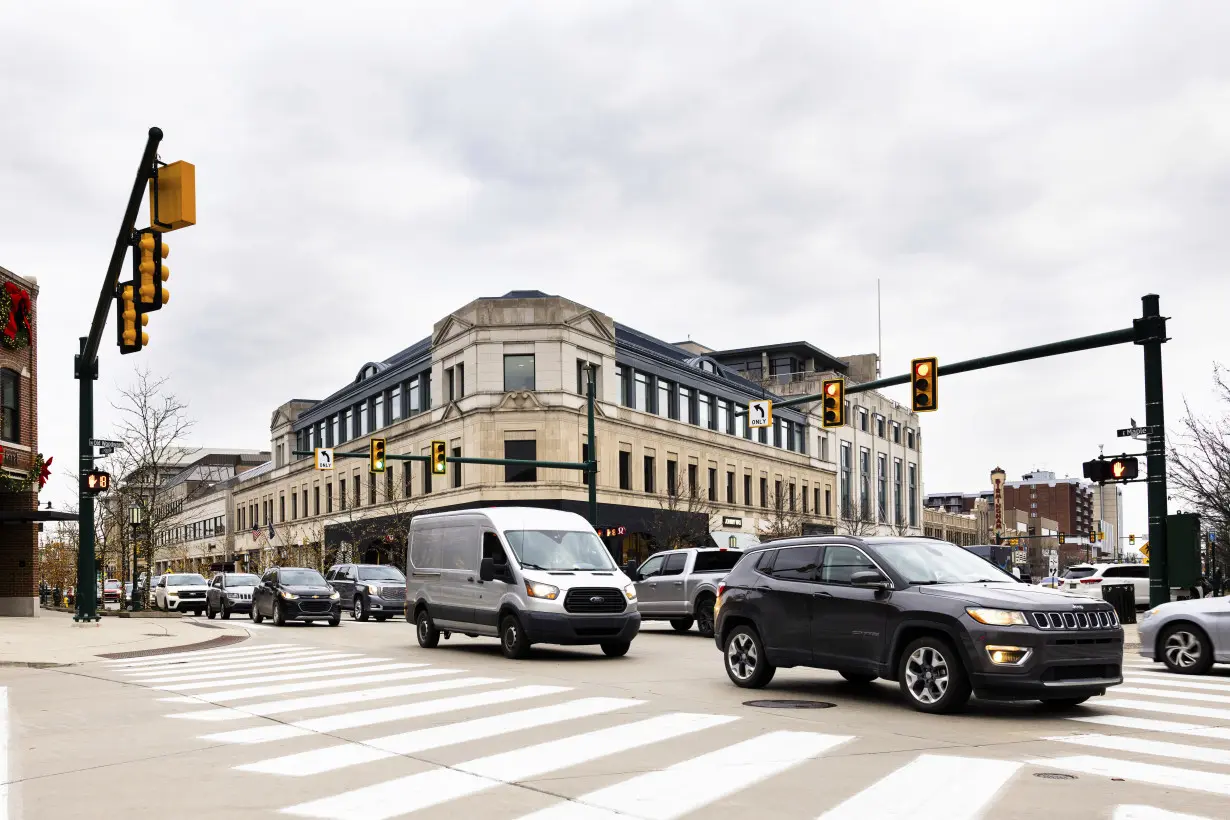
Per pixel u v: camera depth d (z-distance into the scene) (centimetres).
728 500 6191
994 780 740
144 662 1806
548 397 4806
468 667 1606
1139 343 2002
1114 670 1061
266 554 7412
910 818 636
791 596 1244
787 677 1412
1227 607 1434
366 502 6222
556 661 1706
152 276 1555
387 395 6056
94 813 663
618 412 5194
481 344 4881
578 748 873
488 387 4856
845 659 1174
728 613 1326
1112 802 673
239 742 927
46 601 7512
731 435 6266
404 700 1195
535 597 1720
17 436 3309
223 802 690
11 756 870
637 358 5441
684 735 937
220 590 3697
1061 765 794
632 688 1301
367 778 760
